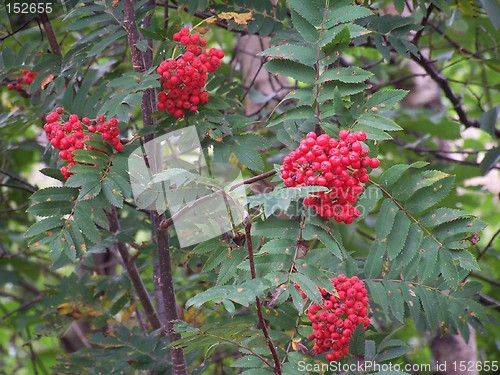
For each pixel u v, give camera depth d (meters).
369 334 1.27
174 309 1.32
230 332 1.12
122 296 1.55
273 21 1.46
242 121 1.31
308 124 1.29
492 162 1.60
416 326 1.55
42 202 1.20
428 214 1.19
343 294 1.19
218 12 1.46
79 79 1.59
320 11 1.21
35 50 1.47
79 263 1.65
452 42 1.78
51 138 1.24
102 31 1.34
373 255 1.26
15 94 1.68
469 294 1.30
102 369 1.46
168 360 1.41
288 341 1.24
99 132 1.24
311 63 1.21
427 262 1.19
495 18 1.47
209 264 1.18
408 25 1.44
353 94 1.20
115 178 1.21
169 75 1.25
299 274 1.12
